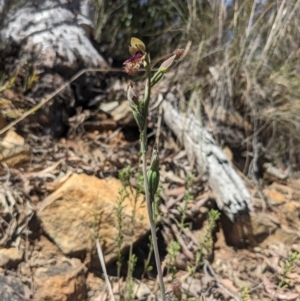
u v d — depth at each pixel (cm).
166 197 68
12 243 56
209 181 71
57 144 71
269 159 83
